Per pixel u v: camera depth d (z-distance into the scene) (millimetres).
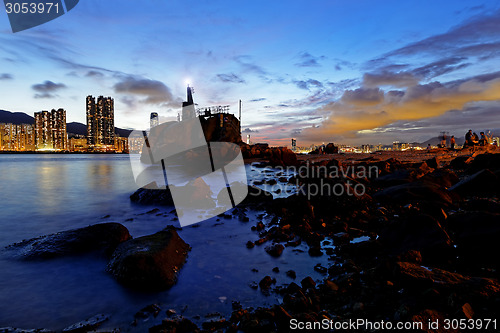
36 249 5680
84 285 4449
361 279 4242
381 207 8805
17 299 4016
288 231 7258
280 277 4668
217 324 3334
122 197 13906
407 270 3834
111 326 3361
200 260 5449
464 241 4754
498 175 9602
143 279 4348
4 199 13461
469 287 3244
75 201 12781
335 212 8641
